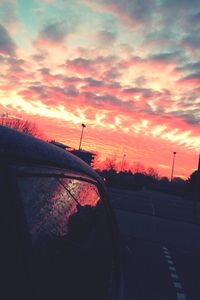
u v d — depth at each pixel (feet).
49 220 6.07
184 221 97.55
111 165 444.14
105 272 9.95
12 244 4.62
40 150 6.29
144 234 63.82
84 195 8.77
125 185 270.87
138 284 32.86
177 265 43.42
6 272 4.42
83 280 7.80
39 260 5.49
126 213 92.38
